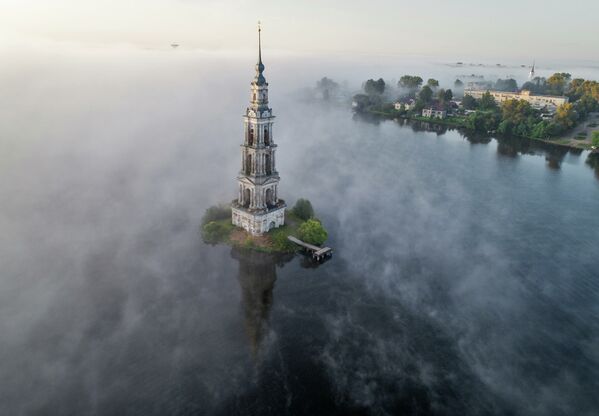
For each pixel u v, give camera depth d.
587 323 108.88
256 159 135.75
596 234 160.38
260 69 129.62
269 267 129.00
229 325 102.94
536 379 90.81
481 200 193.75
